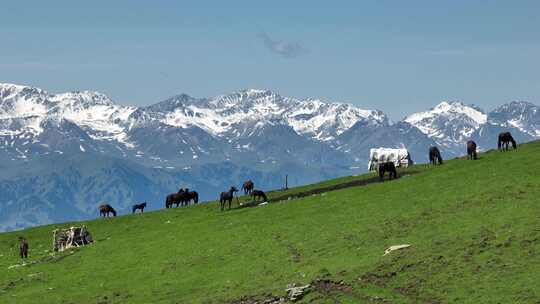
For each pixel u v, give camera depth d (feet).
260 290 222.48
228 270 256.73
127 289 257.55
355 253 238.48
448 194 281.54
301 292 209.56
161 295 243.19
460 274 200.85
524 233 215.92
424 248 223.51
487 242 216.54
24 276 298.35
